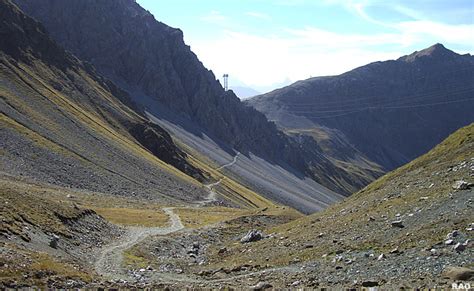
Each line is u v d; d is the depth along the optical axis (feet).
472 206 115.75
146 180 513.86
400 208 139.54
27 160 375.25
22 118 461.37
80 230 171.53
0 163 338.13
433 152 203.72
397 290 75.92
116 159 519.19
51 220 156.25
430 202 132.16
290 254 136.46
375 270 95.81
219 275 127.65
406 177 185.98
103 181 431.43
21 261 94.68
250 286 101.14
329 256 119.03
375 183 213.05
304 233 165.37
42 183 343.05
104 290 88.89
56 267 101.86
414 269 89.51
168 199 480.23
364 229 133.39
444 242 98.78
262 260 140.05
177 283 113.50
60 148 443.32
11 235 117.39
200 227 272.31
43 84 637.30
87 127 566.36
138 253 168.14
